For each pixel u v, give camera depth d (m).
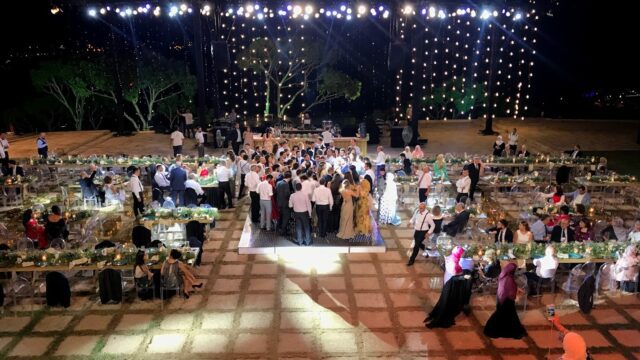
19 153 23.64
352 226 13.30
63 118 32.62
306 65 33.03
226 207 16.50
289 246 12.91
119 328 9.71
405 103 35.44
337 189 13.81
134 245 11.55
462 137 28.70
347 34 34.81
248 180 14.27
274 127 26.44
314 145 20.28
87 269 10.80
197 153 24.22
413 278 11.69
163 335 9.50
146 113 34.62
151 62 31.72
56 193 17.89
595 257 10.97
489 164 19.55
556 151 25.66
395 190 14.80
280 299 10.76
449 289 9.59
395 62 23.39
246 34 34.00
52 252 10.70
